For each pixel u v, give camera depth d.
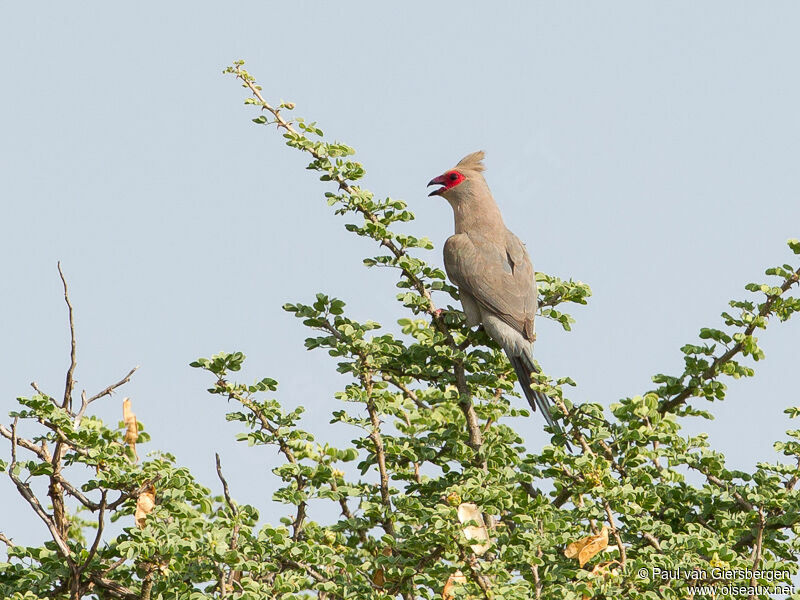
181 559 9.18
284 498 10.45
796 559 11.23
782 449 11.96
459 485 9.55
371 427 11.25
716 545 9.89
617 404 11.21
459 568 9.12
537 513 10.02
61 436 9.78
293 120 12.91
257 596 8.98
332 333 12.20
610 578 9.70
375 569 10.28
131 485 9.86
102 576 10.03
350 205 12.59
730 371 11.68
